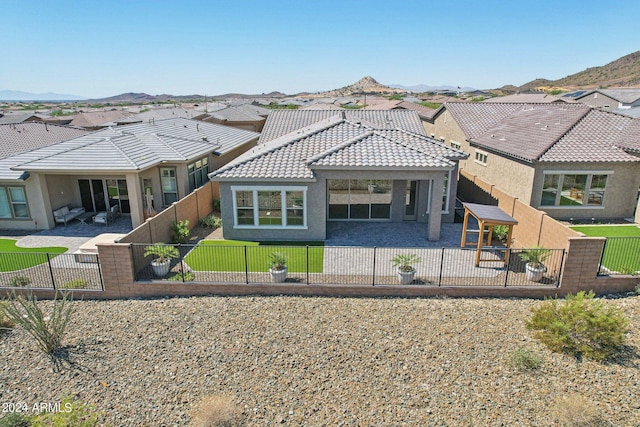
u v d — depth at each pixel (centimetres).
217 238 1878
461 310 1233
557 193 2083
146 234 1559
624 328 1077
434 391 916
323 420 846
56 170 1895
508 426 820
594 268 1286
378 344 1074
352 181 2027
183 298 1327
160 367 1010
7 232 1981
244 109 5984
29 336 1145
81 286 1370
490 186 2142
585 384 925
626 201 2102
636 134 2069
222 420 838
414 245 1748
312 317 1201
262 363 1013
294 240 1830
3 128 2767
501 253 1619
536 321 1124
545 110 2625
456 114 3089
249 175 1747
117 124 4831
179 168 2194
